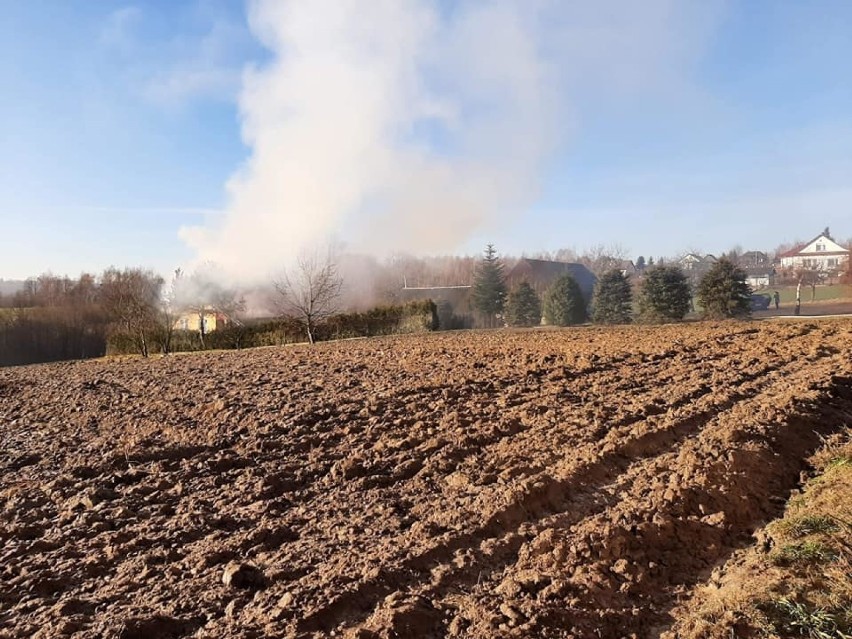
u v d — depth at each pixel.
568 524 4.70
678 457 6.02
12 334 27.67
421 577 3.89
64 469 6.31
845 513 4.72
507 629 3.29
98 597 3.70
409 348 16.52
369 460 6.26
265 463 6.24
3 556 4.28
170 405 9.31
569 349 14.35
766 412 7.46
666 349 13.60
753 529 4.86
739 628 3.37
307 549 4.29
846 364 10.91
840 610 3.46
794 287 50.56
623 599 3.75
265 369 13.30
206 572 3.99
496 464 5.96
